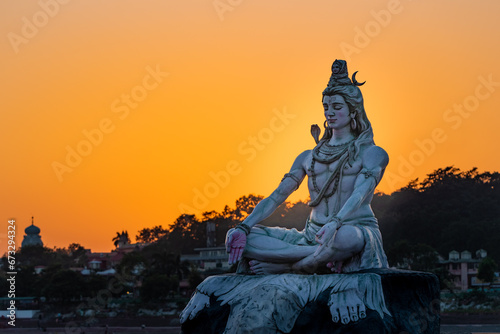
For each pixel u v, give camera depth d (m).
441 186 114.50
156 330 81.44
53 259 141.38
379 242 20.91
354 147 21.61
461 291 86.31
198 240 132.50
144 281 97.19
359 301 18.98
